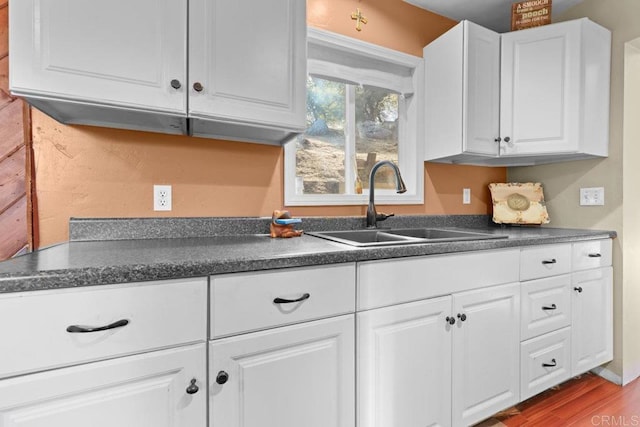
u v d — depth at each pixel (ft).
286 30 4.13
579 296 5.69
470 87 5.99
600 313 6.04
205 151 4.84
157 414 2.62
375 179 6.82
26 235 3.85
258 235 4.96
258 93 3.93
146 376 2.56
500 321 4.71
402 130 7.04
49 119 3.96
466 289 4.36
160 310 2.62
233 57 3.77
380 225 6.33
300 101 4.25
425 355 4.02
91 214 4.17
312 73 5.76
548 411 5.28
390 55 6.39
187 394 2.71
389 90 6.71
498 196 7.40
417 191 6.81
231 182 5.04
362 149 6.68
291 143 5.52
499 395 4.72
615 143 6.22
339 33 5.87
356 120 6.62
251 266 2.94
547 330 5.27
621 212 6.14
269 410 3.06
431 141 6.70
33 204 3.89
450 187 7.25
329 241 4.29
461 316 4.26
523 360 4.98
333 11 5.83
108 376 2.43
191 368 2.72
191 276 2.74
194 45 3.56
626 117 6.14
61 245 3.75
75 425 2.36
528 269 5.00
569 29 5.85
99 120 4.03
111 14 3.22
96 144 4.18
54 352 2.29
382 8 6.35
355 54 6.12
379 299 3.69
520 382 4.95
